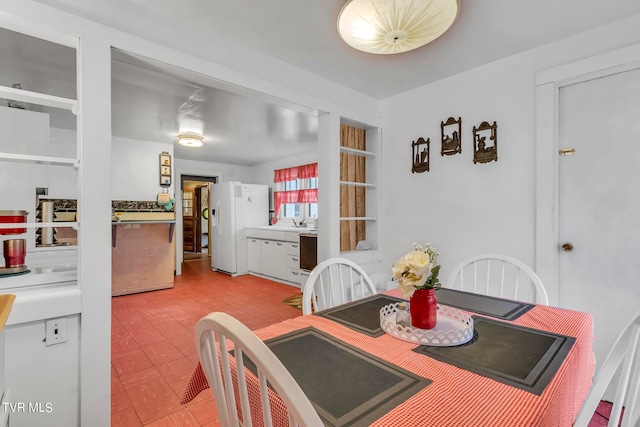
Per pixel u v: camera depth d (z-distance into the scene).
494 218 2.29
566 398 0.84
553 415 0.73
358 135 3.10
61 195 3.87
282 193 6.09
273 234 5.20
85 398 1.43
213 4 1.63
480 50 2.12
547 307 1.45
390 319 1.26
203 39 1.86
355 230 3.10
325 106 2.55
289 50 2.12
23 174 2.17
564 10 1.69
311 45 2.05
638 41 1.73
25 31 1.38
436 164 2.63
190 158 6.02
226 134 4.20
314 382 0.81
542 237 2.04
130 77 2.36
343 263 1.81
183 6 1.64
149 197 4.53
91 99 1.46
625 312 1.82
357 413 0.68
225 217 5.78
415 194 2.78
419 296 1.14
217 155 5.76
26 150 2.16
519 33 1.91
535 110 2.08
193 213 8.41
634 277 1.80
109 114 1.50
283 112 3.25
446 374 0.85
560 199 2.04
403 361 0.93
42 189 2.94
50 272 1.59
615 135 1.85
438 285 1.17
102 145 1.48
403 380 0.82
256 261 5.60
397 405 0.71
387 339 1.09
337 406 0.71
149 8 1.65
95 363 1.45
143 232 4.43
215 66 1.90
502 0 1.60
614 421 0.83
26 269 1.58
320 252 2.70
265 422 0.57
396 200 2.94
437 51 2.13
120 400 1.88
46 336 1.35
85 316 1.43
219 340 0.64
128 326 3.10
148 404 1.84
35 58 2.07
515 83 2.18
